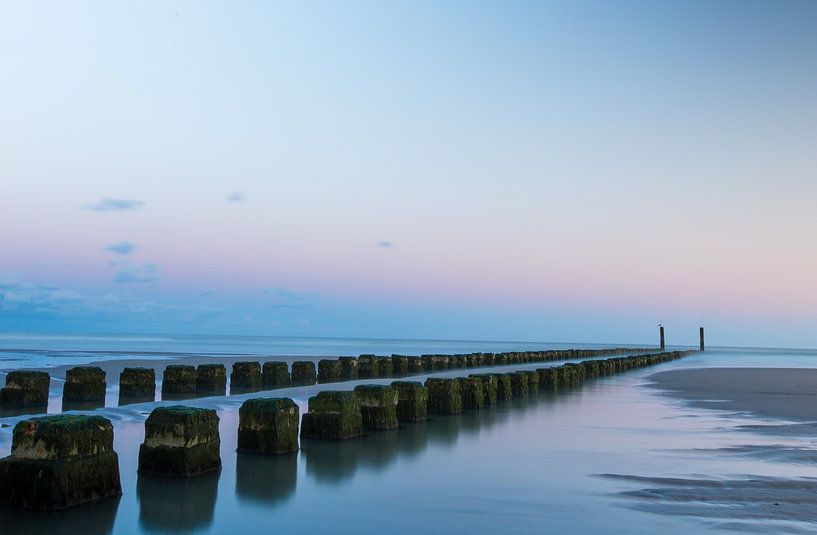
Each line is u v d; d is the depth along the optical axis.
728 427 15.23
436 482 9.25
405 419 15.15
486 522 7.38
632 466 10.45
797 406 20.30
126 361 42.91
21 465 7.25
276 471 9.59
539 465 10.52
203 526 7.09
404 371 36.84
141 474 8.92
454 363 42.09
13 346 76.00
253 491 8.45
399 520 7.45
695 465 10.52
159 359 46.50
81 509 7.34
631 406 20.12
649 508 7.92
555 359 57.25
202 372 24.27
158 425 8.95
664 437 13.59
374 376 33.81
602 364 38.88
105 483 7.78
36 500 7.19
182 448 8.87
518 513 7.74
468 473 9.86
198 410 9.20
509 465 10.50
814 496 8.48
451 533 7.00
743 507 7.92
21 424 7.37
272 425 10.57
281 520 7.38
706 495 8.52
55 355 51.59
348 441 12.22
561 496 8.49
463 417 16.69
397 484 9.10
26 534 6.52
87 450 7.57
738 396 24.12
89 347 75.25
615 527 7.17
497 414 17.61
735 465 10.50
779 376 38.44
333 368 31.30
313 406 12.29
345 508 7.89
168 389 22.81
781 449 12.07
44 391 18.53
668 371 45.66
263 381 27.81
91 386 20.06
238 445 10.70
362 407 13.74
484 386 19.80
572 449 12.02
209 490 8.39
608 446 12.38
